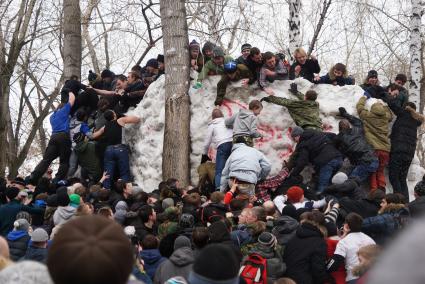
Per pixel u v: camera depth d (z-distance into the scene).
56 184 10.77
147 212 7.48
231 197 9.12
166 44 11.66
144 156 11.96
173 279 4.74
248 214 6.88
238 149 9.74
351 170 10.66
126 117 12.02
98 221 1.89
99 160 11.78
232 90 11.26
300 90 11.48
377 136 10.66
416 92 14.41
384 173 11.09
